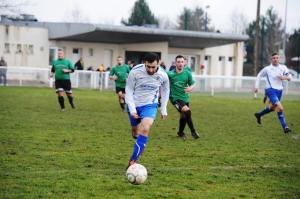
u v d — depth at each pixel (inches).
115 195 423.8
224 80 1927.9
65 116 1011.3
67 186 444.8
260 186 474.0
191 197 426.9
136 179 444.5
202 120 1052.5
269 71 899.4
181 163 567.8
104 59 2763.3
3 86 1894.7
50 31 2640.3
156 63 527.2
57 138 716.0
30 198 406.9
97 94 1692.9
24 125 844.6
